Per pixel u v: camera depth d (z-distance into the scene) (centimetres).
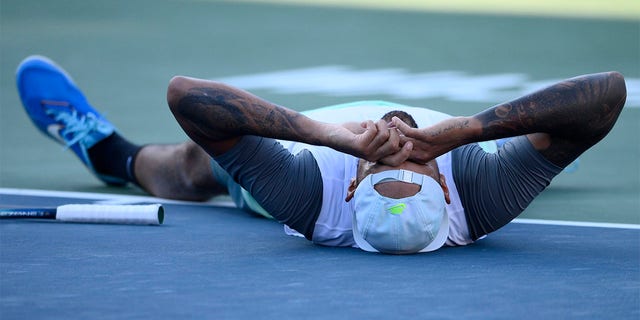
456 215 1328
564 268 1248
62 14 4978
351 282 1154
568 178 2027
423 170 1246
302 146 1397
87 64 3534
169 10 5303
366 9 5728
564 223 1588
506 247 1381
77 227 1494
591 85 1225
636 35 4681
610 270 1241
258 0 6000
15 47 3844
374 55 3903
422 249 1292
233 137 1268
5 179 1939
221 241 1406
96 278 1170
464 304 1064
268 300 1073
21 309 1034
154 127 2531
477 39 4466
